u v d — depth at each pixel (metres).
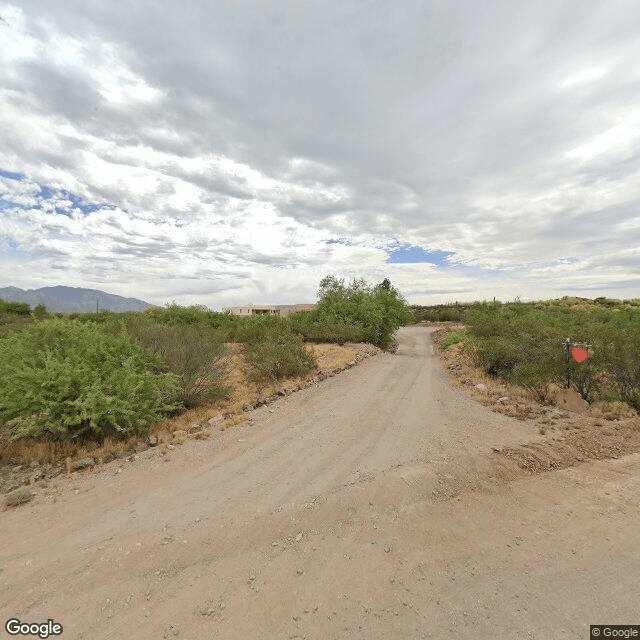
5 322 24.02
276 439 6.67
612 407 8.49
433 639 2.62
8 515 4.20
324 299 26.48
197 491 4.76
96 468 5.39
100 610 2.84
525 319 15.89
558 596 3.08
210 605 2.91
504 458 5.71
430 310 71.56
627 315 17.25
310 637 2.62
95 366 6.73
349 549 3.64
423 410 8.62
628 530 4.09
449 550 3.67
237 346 15.86
